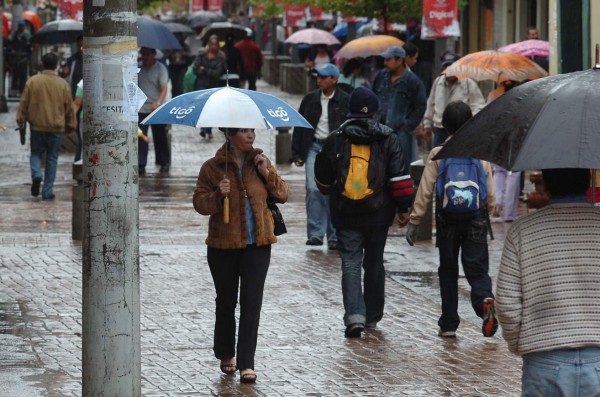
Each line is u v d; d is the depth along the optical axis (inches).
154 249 1284.4
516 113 502.9
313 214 1315.2
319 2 2571.4
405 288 1100.5
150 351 852.0
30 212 1550.2
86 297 637.3
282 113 750.5
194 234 1396.4
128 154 627.2
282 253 1272.1
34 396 725.9
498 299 511.8
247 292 768.3
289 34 5137.8
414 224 909.2
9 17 4018.2
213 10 5113.2
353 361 832.3
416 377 790.5
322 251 1289.4
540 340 501.4
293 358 839.7
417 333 924.0
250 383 771.4
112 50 618.2
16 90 3494.1
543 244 506.9
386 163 898.7
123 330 637.3
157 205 1632.6
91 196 628.4
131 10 621.3
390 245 1333.7
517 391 757.9
